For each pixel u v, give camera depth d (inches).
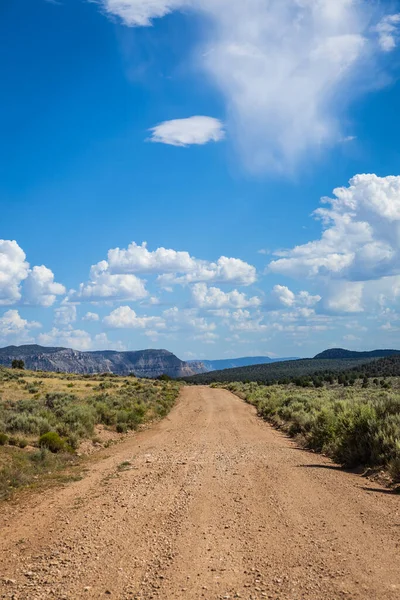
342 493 437.7
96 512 405.4
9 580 256.8
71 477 577.9
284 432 1058.1
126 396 1899.6
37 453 666.8
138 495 465.7
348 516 357.4
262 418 1429.6
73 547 311.3
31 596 234.5
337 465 612.4
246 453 729.0
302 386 3688.5
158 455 745.0
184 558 279.4
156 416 1512.1
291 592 224.7
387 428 567.5
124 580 250.5
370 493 435.8
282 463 624.1
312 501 409.7
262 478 523.2
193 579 247.0
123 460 707.4
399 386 3024.1
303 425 924.0
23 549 315.3
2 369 3873.0
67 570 269.1
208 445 848.9
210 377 7539.4
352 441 605.9
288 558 271.6
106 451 825.5
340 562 260.5
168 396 2309.3
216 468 604.4
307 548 287.4
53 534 346.0
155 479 546.9
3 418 875.4
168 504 422.6
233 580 243.1
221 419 1407.5
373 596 215.6
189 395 2738.7
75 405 1239.5
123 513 397.1
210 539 314.3
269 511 382.3
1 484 522.9
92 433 972.6
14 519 402.0
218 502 421.4
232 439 933.8
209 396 2600.9
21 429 808.3
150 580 248.8
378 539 299.6
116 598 228.4
